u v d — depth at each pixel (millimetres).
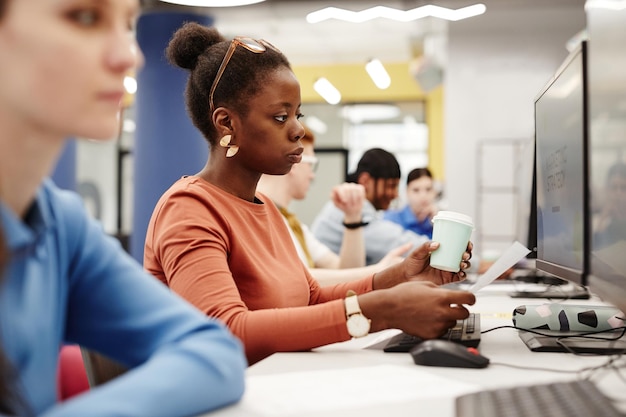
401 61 10695
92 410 647
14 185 700
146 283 893
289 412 857
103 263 866
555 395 869
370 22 8164
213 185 1583
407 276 1672
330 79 10836
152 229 1502
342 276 2562
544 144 1842
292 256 1724
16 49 646
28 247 710
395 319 1284
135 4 713
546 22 6676
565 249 1561
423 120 10961
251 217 1593
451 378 1061
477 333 1415
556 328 1506
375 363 1202
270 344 1281
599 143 1288
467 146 6789
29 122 666
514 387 920
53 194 809
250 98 1561
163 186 5930
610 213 1197
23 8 644
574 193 1468
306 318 1285
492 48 6758
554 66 6668
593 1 1359
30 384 719
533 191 2314
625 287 1089
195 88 1627
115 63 680
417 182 4574
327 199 11016
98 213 11023
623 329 1487
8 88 652
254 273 1508
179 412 747
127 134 10898
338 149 11016
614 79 1184
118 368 1074
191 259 1371
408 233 3646
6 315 683
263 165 1597
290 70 1615
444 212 1526
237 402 890
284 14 5625
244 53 1567
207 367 807
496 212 6727
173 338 836
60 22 655
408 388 989
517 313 1545
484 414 803
